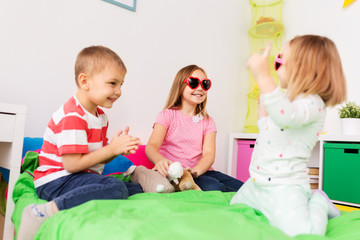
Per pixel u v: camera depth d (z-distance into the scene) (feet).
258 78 2.32
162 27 6.46
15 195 3.23
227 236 1.62
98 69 3.36
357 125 5.78
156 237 1.57
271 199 2.58
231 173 7.19
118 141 3.13
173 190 3.45
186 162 4.77
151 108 6.26
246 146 7.03
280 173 2.60
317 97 2.62
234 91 7.82
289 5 7.80
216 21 7.47
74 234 1.89
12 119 3.40
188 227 1.71
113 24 5.76
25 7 4.83
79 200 2.56
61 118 3.20
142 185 3.58
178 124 4.97
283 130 2.66
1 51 4.64
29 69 4.87
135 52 6.05
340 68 2.74
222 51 7.58
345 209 5.25
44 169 3.22
